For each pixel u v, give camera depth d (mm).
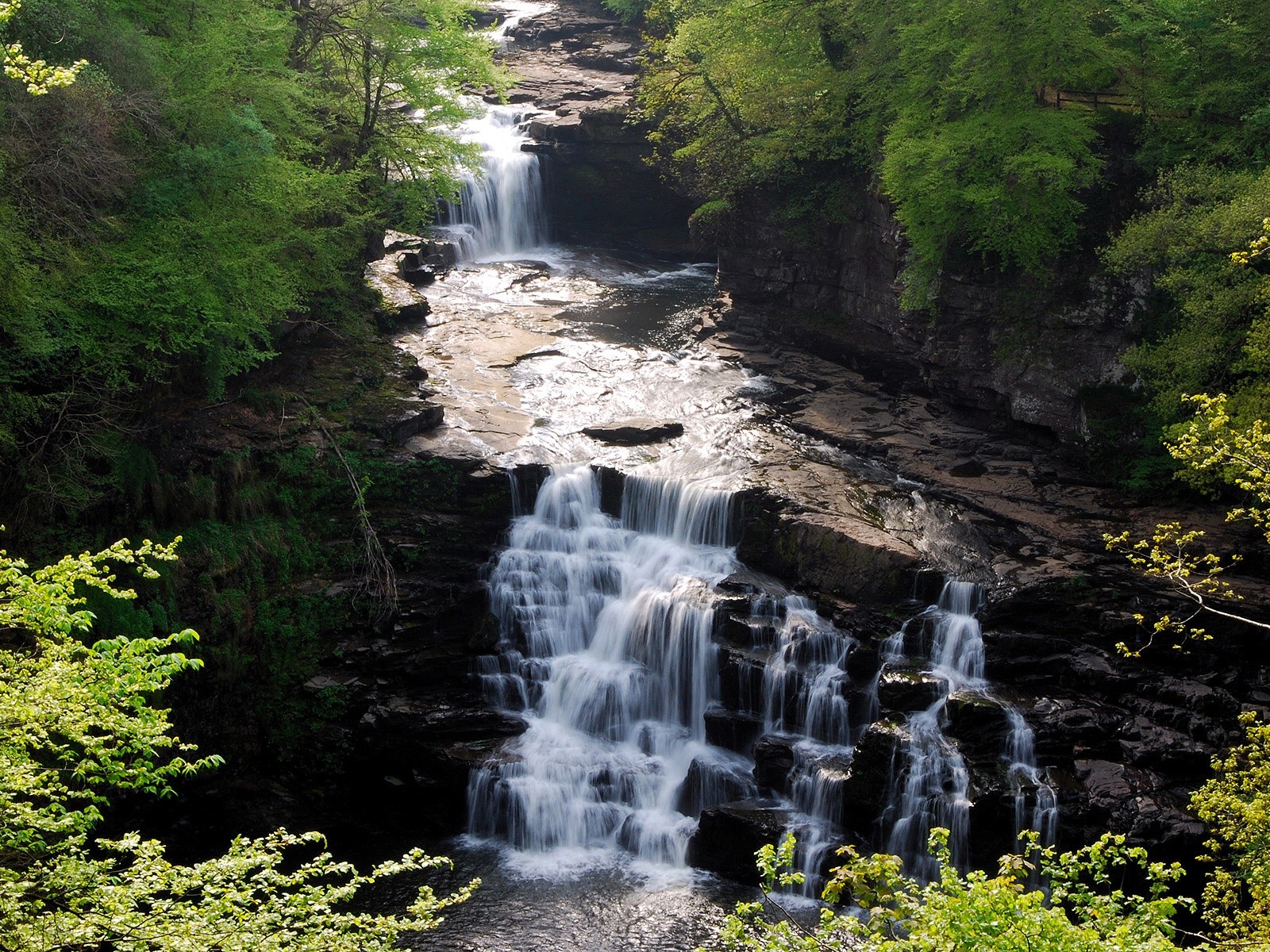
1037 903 11961
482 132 58781
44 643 15602
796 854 25484
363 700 30141
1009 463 35219
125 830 28000
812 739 28219
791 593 30875
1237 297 28219
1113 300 33875
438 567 32562
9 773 13742
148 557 29000
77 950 12828
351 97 45219
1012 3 34750
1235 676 26406
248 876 26656
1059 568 29047
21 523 27562
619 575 32812
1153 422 32719
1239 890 22562
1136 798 24328
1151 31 36031
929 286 36906
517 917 24906
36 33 28547
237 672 29875
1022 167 33219
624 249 58094
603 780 28906
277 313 33031
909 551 29703
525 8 73938
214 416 32562
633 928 24375
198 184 30875
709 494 32781
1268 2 34062
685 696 30531
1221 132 34375
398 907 25438
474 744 29562
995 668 27641
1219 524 30703
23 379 27656
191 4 34750
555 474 34219
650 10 56125
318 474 32688
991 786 24828
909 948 12398
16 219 26797
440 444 34656
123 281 28391
